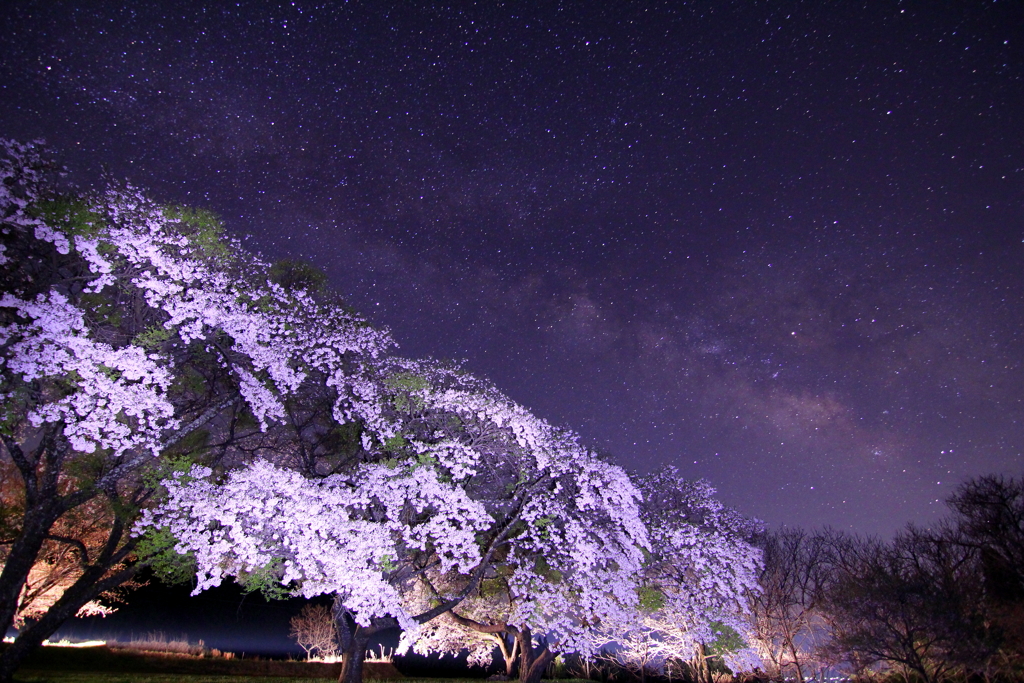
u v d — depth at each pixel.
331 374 21.33
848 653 27.05
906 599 26.70
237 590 40.75
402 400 22.03
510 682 24.59
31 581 22.31
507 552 23.31
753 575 26.53
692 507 27.73
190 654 27.16
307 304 21.34
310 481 18.14
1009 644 25.84
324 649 33.84
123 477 18.31
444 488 20.06
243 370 18.89
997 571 29.55
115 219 17.69
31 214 16.39
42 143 16.75
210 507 16.09
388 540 18.12
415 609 23.12
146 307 18.36
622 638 28.08
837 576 31.83
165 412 16.95
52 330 15.43
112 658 23.00
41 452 17.00
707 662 31.47
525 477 22.66
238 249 19.92
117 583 17.00
